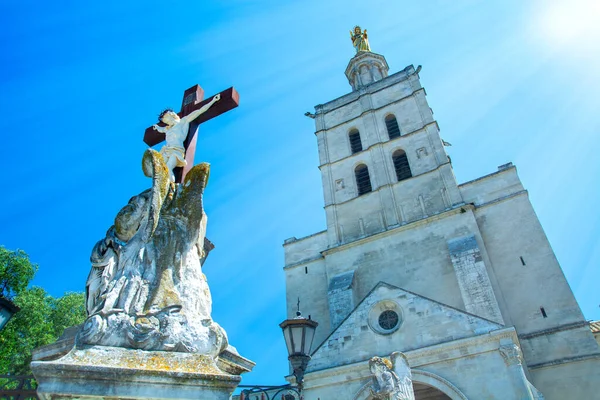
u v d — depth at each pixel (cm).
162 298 486
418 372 1831
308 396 1945
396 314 2109
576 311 2456
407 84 4131
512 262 2778
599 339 2675
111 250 551
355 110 4266
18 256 2647
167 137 736
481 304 2488
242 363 557
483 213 3059
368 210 3472
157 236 532
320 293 3334
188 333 467
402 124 3853
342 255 3316
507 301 2662
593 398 2183
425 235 3070
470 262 2670
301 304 3344
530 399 1588
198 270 555
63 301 3219
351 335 2080
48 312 3008
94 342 424
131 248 521
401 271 3003
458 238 2909
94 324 431
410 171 3538
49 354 525
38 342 2795
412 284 2908
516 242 2841
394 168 3641
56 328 3048
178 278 520
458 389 1728
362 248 3259
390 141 3784
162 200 552
